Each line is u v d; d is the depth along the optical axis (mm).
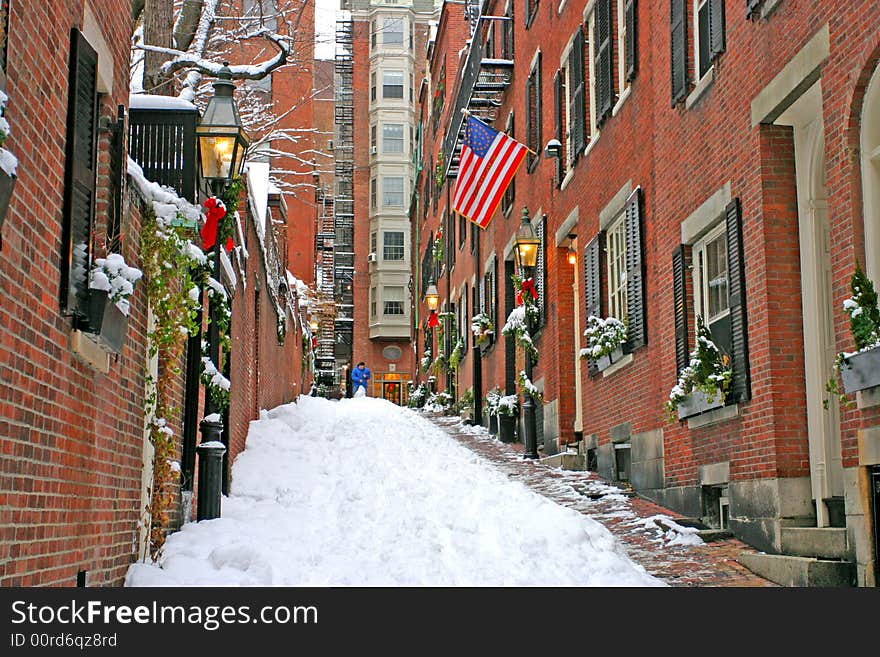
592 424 16688
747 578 8992
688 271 12188
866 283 7637
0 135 4668
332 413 25750
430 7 71375
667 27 12797
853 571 8250
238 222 13789
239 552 8891
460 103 27469
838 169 8289
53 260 6234
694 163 11789
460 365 32781
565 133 18922
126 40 8422
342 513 12078
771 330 9758
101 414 7520
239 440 15492
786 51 9320
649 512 12547
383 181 68438
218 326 12344
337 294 67812
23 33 5578
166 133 10297
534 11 21547
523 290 19547
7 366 5402
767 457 9750
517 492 13266
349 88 69875
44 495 6117
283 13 20688
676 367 12297
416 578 8883
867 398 7766
